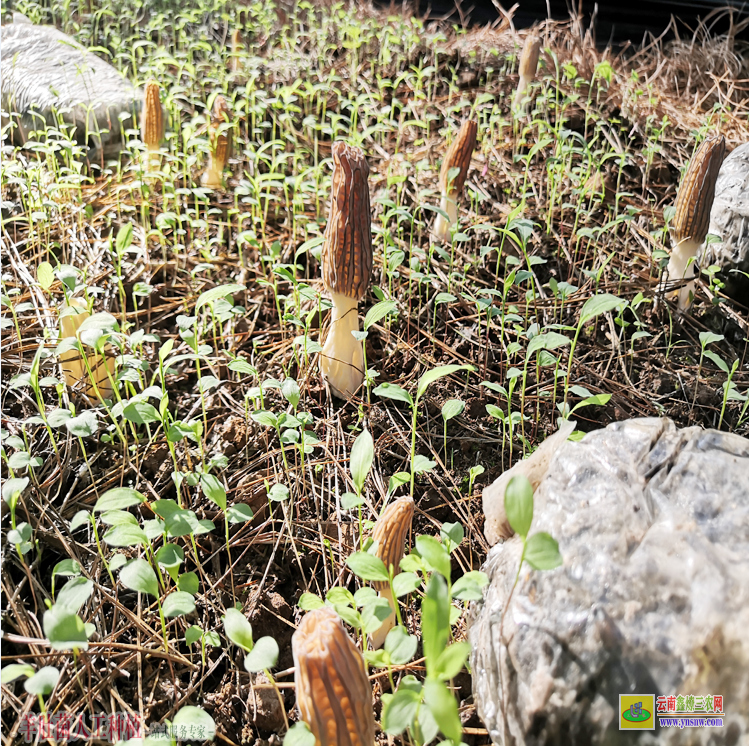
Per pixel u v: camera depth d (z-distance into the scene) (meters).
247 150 0.49
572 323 0.42
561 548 0.22
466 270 0.44
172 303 0.42
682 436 0.24
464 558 0.30
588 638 0.20
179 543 0.30
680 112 0.61
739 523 0.21
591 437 0.24
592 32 0.78
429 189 0.51
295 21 0.73
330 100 0.63
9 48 0.57
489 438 0.35
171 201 0.48
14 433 0.32
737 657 0.18
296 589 0.29
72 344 0.30
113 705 0.25
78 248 0.44
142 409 0.27
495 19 0.82
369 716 0.20
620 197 0.51
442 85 0.65
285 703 0.25
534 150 0.47
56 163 0.47
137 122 0.53
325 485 0.33
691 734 0.18
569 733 0.19
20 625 0.26
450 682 0.26
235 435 0.34
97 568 0.28
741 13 0.78
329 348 0.36
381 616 0.22
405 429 0.35
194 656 0.27
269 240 0.47
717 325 0.43
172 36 0.70
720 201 0.45
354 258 0.33
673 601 0.19
